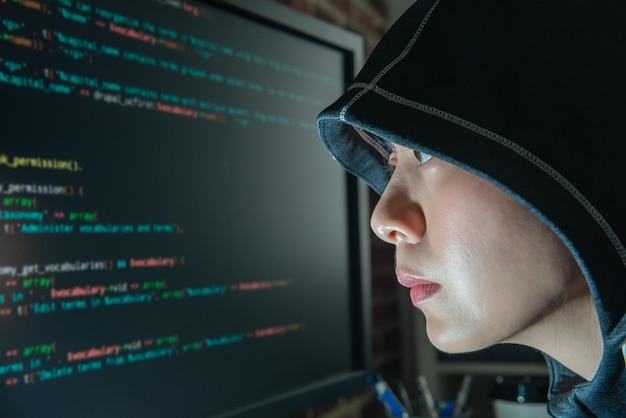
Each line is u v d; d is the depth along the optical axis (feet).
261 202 3.58
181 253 3.13
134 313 2.91
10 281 2.49
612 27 1.48
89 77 2.78
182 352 3.10
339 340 4.07
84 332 2.72
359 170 2.10
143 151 2.98
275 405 3.50
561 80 1.44
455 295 1.47
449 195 1.46
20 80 2.54
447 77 1.48
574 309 1.53
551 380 2.08
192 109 3.22
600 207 1.37
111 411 2.79
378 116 1.46
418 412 4.22
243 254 3.45
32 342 2.54
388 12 5.36
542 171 1.37
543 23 1.49
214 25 3.36
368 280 4.25
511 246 1.42
